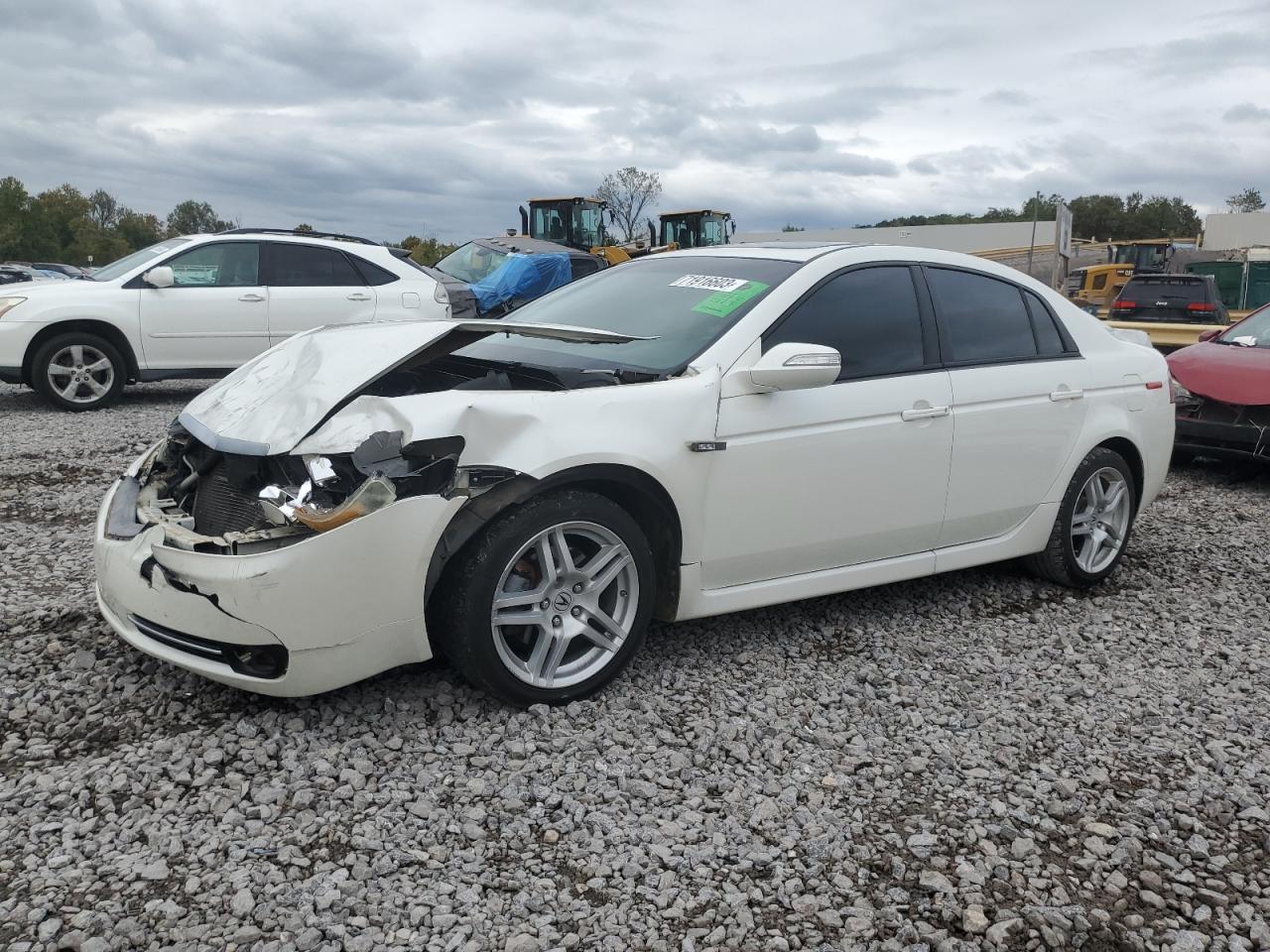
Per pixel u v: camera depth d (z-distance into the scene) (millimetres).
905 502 4320
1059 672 4145
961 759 3387
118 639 3930
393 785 3012
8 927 2354
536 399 3408
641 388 3652
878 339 4297
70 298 9852
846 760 3320
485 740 3293
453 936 2400
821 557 4168
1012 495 4727
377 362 3426
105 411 10031
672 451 3613
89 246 89438
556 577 3461
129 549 3316
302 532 3066
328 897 2504
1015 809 3084
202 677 3617
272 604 3020
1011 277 4938
